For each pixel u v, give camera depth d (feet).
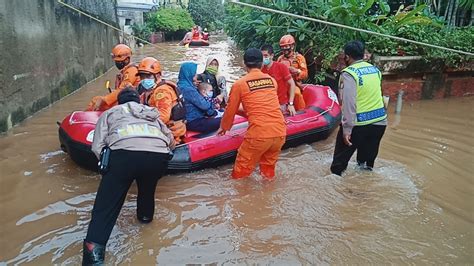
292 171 15.12
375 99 13.97
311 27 28.27
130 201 12.63
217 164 15.31
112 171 9.61
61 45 25.79
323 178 14.47
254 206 12.48
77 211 11.89
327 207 12.48
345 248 10.45
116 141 9.72
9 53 18.43
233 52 57.31
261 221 11.65
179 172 14.57
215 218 11.76
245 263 9.80
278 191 13.47
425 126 20.72
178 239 10.71
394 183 14.16
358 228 11.37
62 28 25.99
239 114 16.53
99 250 9.30
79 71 29.84
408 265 9.80
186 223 11.48
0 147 16.40
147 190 10.85
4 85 17.99
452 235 11.10
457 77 26.99
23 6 19.93
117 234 10.84
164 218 11.71
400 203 12.77
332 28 26.76
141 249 10.24
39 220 11.34
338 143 14.39
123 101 10.94
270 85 13.89
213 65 18.93
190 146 14.70
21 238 10.48
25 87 20.24
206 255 10.07
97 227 9.39
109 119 10.16
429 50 24.86
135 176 9.87
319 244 10.61
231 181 14.19
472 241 10.84
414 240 10.84
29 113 20.77
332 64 26.40
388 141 18.42
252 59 13.85
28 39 20.54
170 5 95.96
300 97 19.98
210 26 109.40
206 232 11.05
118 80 16.93
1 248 10.04
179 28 82.38
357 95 13.76
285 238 10.85
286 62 20.62
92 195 12.85
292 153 17.19
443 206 12.66
